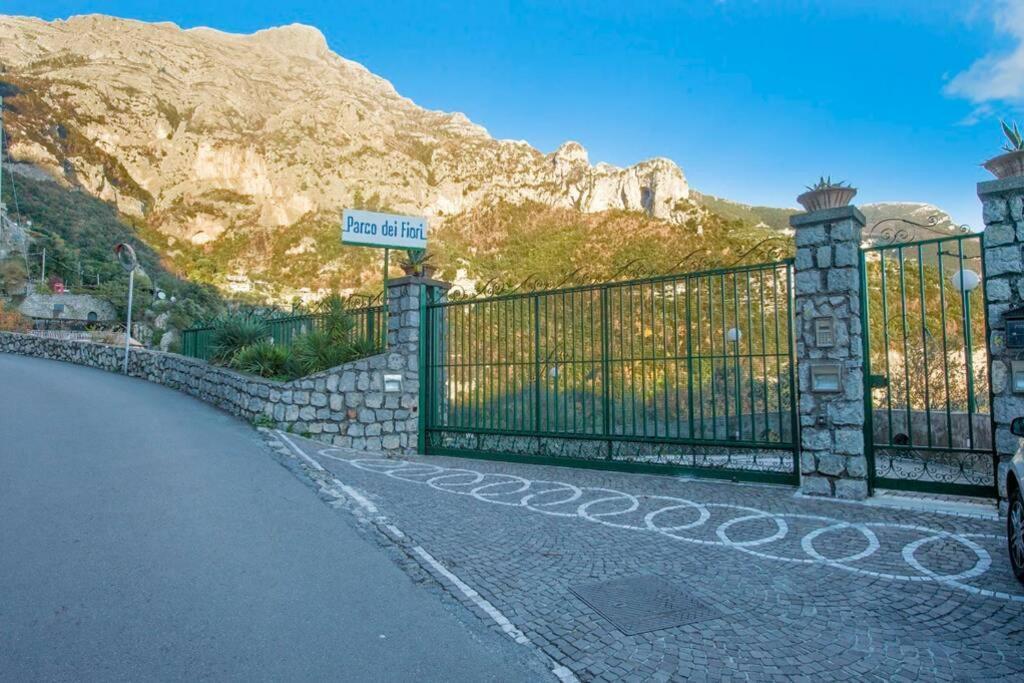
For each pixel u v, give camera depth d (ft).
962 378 38.96
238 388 37.58
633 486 23.15
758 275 22.74
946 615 11.57
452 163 463.42
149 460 24.08
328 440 33.12
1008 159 17.63
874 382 20.40
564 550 15.81
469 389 31.81
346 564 14.56
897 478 20.04
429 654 10.30
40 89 328.29
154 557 14.34
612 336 26.53
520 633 11.16
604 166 437.99
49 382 48.75
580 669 9.84
